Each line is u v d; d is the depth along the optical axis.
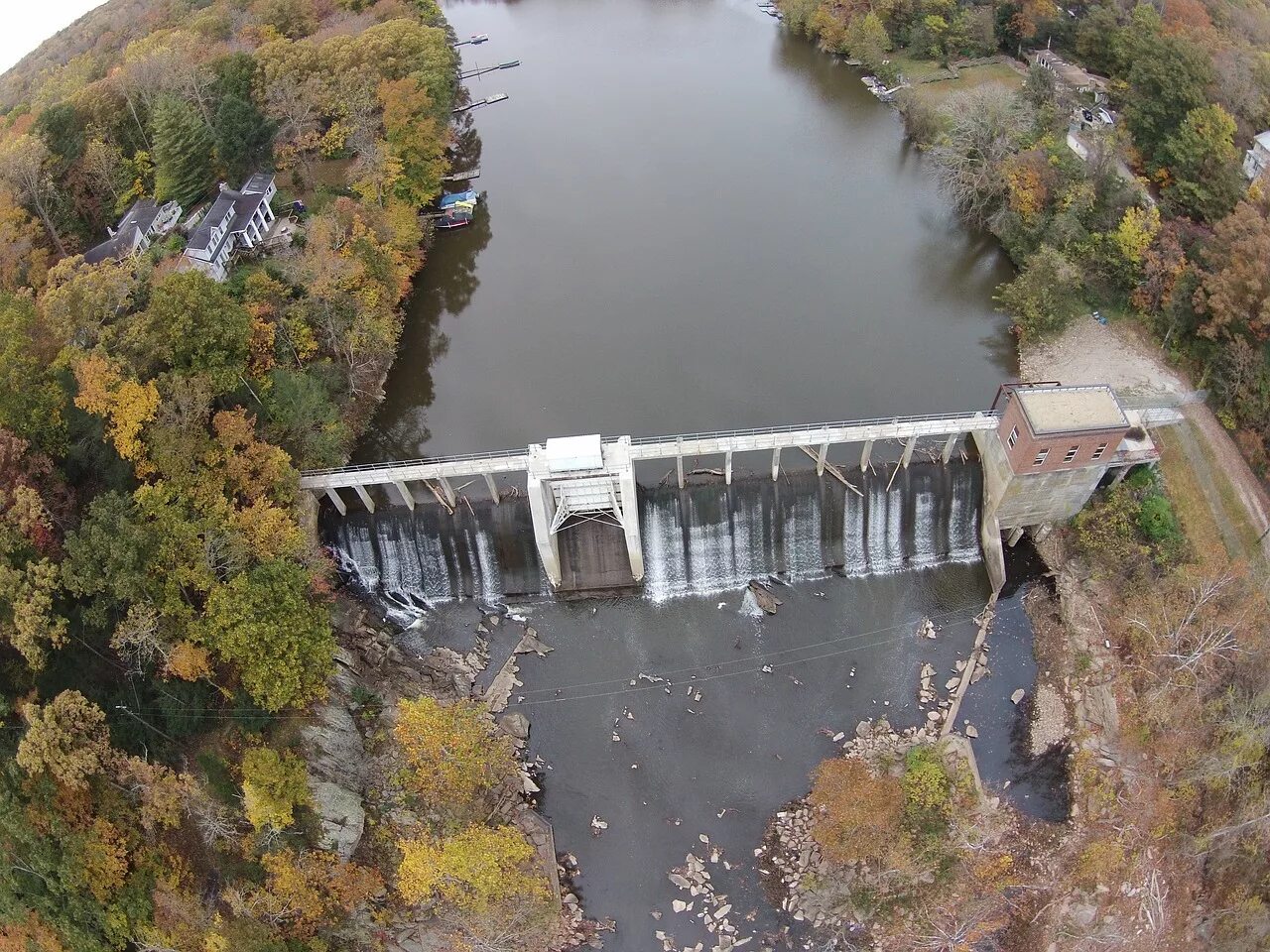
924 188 135.50
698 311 114.50
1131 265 103.81
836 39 171.00
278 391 84.94
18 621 61.62
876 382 103.31
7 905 58.69
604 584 91.94
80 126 112.38
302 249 104.19
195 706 68.75
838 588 90.75
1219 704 74.00
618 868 73.56
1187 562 82.69
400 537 91.19
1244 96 112.12
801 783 77.38
